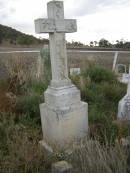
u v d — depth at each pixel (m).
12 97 5.04
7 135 3.42
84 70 7.54
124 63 10.96
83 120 3.67
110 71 7.54
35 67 7.34
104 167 2.48
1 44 36.47
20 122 4.11
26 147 3.08
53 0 3.41
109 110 4.73
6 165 2.88
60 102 3.43
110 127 3.61
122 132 3.46
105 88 5.88
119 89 5.84
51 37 3.51
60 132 3.44
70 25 3.60
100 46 25.48
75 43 28.41
